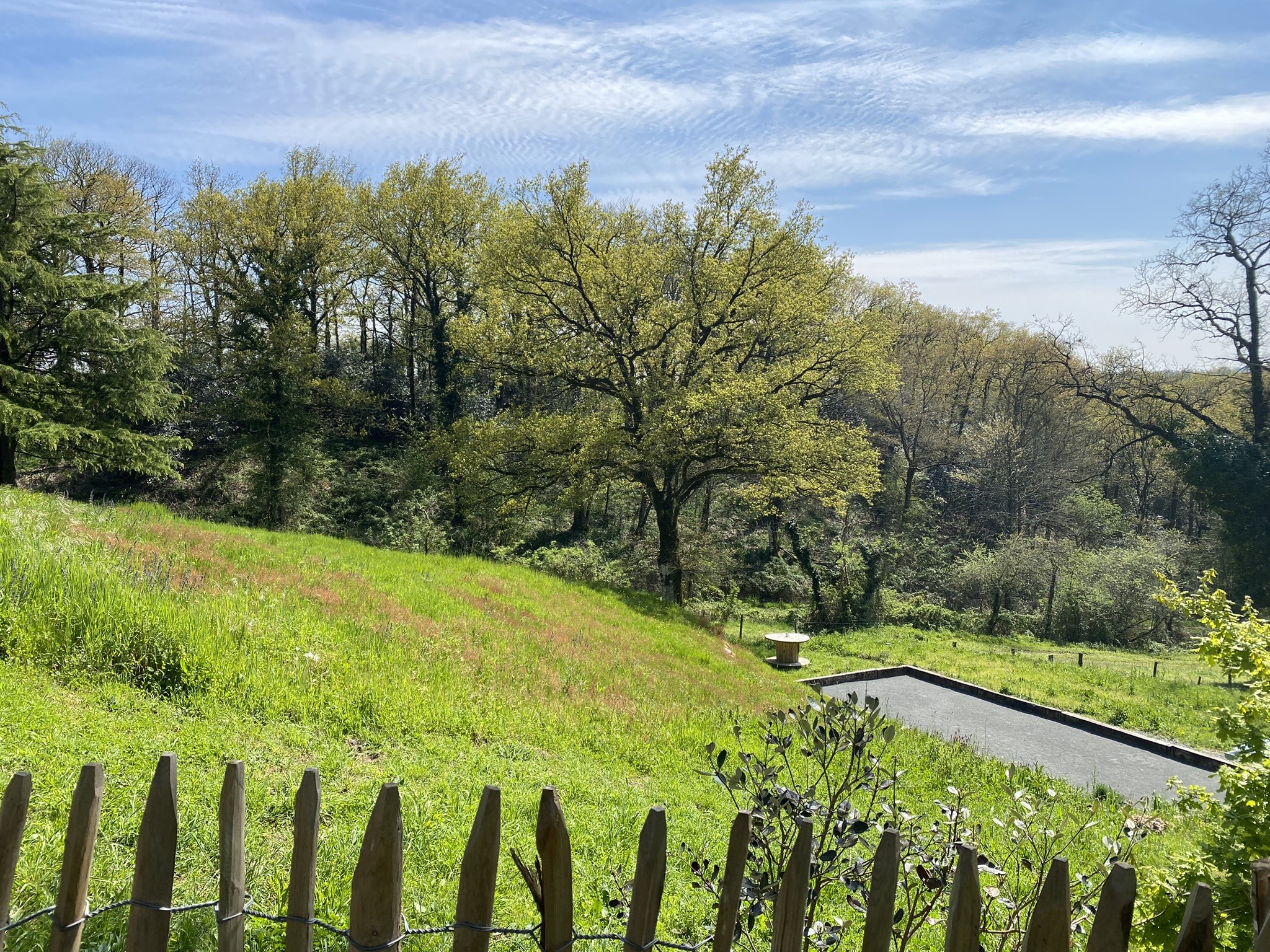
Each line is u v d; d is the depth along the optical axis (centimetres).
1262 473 3434
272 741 635
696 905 461
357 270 4219
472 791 616
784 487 2767
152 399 2288
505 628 1348
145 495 3569
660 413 2625
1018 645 3381
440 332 4216
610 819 617
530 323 2903
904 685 2145
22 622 719
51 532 988
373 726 751
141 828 222
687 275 2847
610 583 2556
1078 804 1023
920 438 5150
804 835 221
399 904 220
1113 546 4372
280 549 1433
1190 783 1371
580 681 1191
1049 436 5034
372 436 4394
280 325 3572
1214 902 380
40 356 2181
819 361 2962
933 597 4112
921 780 1014
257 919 354
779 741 374
